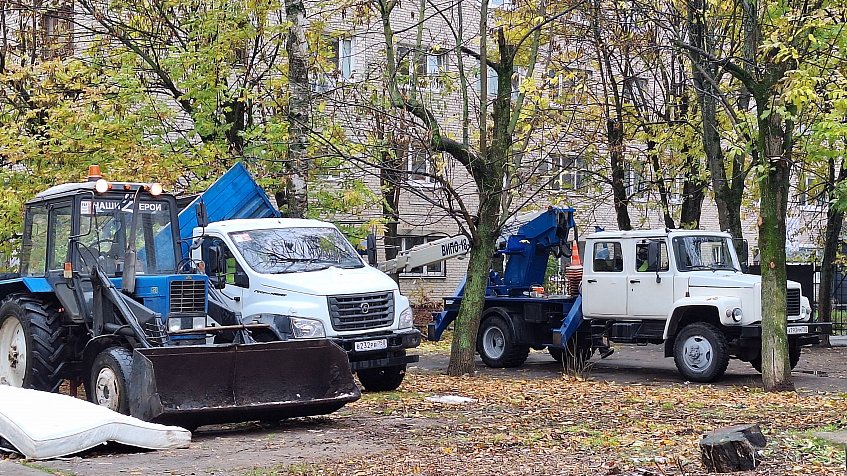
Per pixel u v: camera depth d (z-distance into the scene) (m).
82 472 8.52
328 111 20.22
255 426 11.46
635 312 17.94
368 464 8.80
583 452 9.31
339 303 14.30
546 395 14.38
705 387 15.63
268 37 20.67
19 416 9.62
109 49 20.42
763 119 14.56
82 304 12.23
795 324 17.70
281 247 15.22
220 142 19.36
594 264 18.61
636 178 26.62
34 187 18.20
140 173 17.92
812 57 14.66
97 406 10.05
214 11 19.39
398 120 16.50
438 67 21.75
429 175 15.94
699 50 15.10
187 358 10.62
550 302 19.08
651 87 26.19
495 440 9.96
